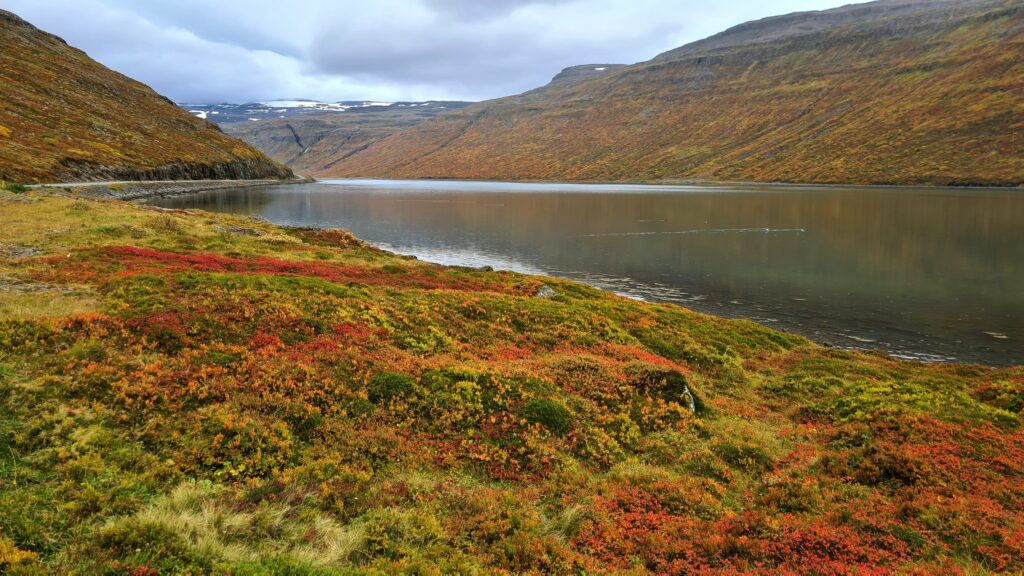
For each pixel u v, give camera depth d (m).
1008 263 69.69
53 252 29.94
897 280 61.47
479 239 93.12
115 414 12.51
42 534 8.58
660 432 18.16
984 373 30.25
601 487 14.05
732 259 74.81
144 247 36.19
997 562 10.92
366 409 15.74
